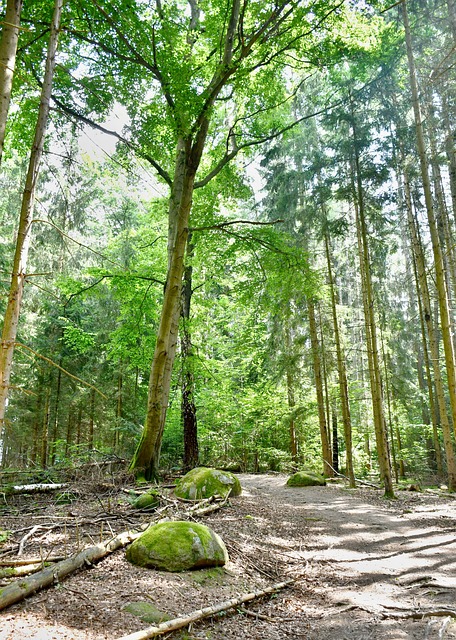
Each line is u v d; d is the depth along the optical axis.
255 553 5.80
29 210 3.87
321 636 3.76
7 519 6.05
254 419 19.62
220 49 10.40
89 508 6.80
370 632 3.84
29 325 17.56
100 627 3.29
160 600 3.92
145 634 3.23
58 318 17.64
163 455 16.41
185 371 13.48
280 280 12.12
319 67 12.02
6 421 3.72
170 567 4.59
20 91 8.06
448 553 6.32
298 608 4.41
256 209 20.80
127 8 8.94
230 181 13.52
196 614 3.74
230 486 8.98
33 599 3.64
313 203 14.57
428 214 10.98
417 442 20.69
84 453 10.48
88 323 19.62
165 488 8.77
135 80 9.96
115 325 18.72
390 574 5.42
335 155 13.87
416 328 21.25
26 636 3.02
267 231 11.93
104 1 8.59
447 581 5.09
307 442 20.78
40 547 4.86
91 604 3.65
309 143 18.38
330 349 17.69
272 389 19.59
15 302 3.67
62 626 3.23
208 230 12.52
